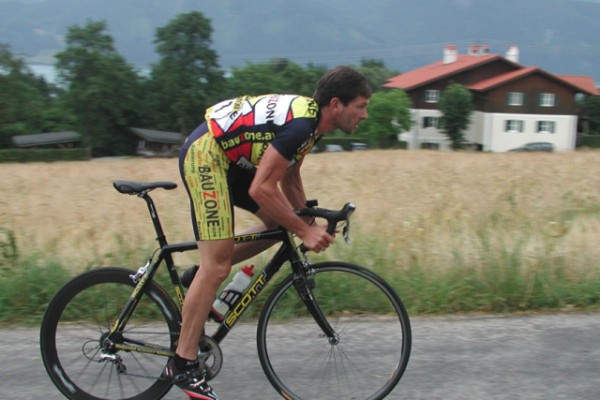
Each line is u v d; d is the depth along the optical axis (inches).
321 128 107.8
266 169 102.4
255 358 137.4
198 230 108.7
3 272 179.3
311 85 2684.5
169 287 155.2
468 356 138.0
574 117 2196.1
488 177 527.2
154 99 2610.7
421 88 2261.3
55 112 2655.0
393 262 188.4
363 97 105.3
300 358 127.3
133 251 192.7
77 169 756.6
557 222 255.3
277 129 104.1
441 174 558.3
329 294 138.3
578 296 171.5
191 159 108.3
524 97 2162.9
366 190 407.8
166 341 119.8
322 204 335.0
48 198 421.4
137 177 629.9
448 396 120.8
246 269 118.6
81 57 2375.7
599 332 151.7
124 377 121.0
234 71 2711.6
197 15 2554.1
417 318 162.6
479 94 2215.8
